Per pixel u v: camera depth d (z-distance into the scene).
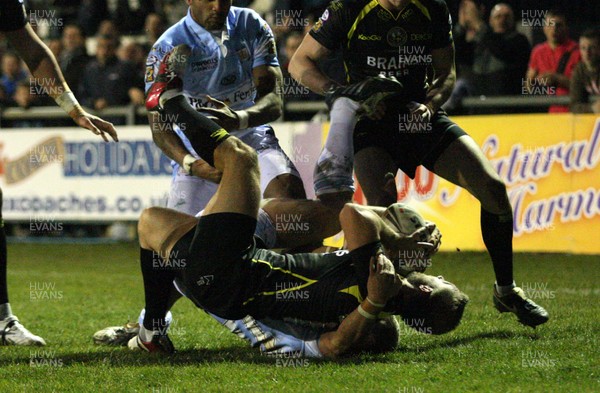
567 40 27.02
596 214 24.58
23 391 10.79
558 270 22.36
